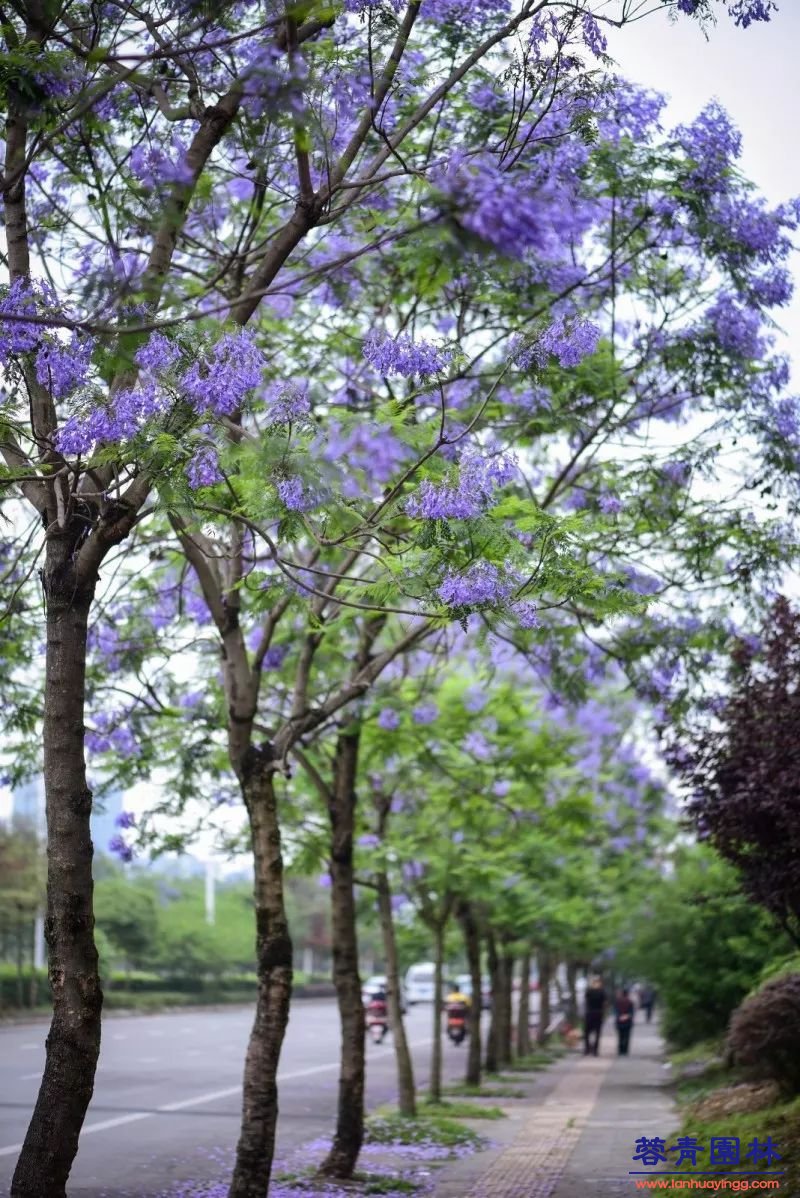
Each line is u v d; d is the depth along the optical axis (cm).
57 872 824
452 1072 3088
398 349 879
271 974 1186
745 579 1276
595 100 984
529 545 980
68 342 812
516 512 1064
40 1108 809
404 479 905
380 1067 3219
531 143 1092
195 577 1436
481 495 884
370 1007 4459
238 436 946
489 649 1270
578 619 1293
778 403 1249
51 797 832
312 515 908
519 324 1167
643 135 1162
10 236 909
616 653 1373
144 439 827
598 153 1148
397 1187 1382
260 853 1203
